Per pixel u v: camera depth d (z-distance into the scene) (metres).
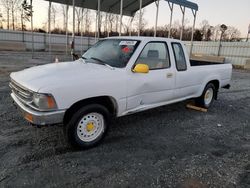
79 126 3.24
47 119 2.88
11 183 2.50
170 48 4.45
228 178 2.83
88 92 3.15
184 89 4.89
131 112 3.87
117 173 2.81
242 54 22.41
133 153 3.35
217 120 5.16
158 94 4.26
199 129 4.51
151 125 4.56
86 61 4.10
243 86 10.45
